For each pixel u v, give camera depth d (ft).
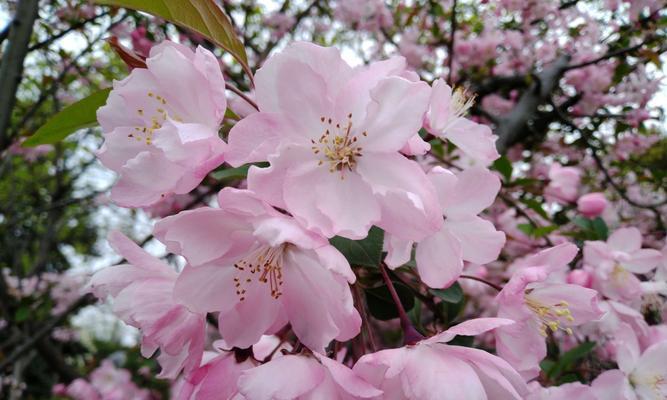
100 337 3.95
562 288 0.49
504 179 0.90
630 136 1.48
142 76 0.39
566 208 1.00
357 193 0.36
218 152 0.34
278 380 0.33
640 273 0.71
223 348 0.42
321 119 0.36
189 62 0.36
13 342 1.68
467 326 0.35
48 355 1.73
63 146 2.09
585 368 0.72
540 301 0.49
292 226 0.32
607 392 0.55
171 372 0.40
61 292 1.86
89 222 3.08
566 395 0.47
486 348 0.64
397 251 0.39
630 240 0.71
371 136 0.36
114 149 0.39
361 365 0.34
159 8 0.40
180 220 0.33
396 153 0.36
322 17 1.83
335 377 0.32
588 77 1.32
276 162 0.33
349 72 0.37
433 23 1.51
